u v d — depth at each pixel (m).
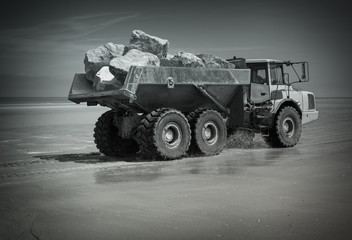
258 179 7.02
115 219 4.88
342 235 4.12
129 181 7.24
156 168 8.66
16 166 9.26
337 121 22.42
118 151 11.16
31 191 6.56
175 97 10.41
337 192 5.88
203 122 10.40
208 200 5.65
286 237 4.10
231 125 11.59
